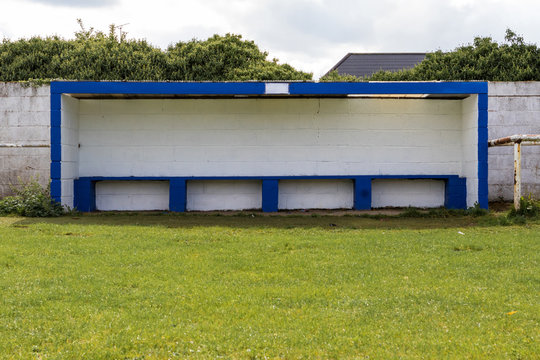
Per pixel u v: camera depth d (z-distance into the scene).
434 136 12.88
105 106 12.70
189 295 5.00
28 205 11.20
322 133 12.79
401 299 4.89
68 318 4.34
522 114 13.37
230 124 12.77
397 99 12.82
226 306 4.69
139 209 12.95
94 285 5.34
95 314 4.43
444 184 13.12
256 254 7.00
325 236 8.50
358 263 6.42
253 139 12.78
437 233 8.87
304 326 4.18
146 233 8.66
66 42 16.70
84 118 12.71
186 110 12.74
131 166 12.73
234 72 16.31
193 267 6.20
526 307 4.61
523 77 14.41
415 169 12.88
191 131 12.77
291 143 12.78
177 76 15.87
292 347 3.77
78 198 12.49
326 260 6.64
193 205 12.95
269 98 12.72
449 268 6.14
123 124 12.73
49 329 4.07
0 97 13.16
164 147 12.77
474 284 5.42
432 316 4.42
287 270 6.07
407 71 16.70
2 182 13.30
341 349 3.72
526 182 13.47
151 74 15.49
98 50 15.77
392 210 12.80
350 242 7.89
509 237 8.30
